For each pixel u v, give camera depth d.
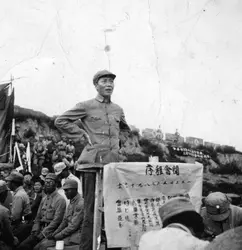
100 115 3.75
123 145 4.12
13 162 10.77
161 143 15.15
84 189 3.67
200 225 2.38
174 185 3.25
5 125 11.55
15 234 6.21
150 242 2.22
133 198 3.13
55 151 10.87
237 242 1.63
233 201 5.61
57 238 5.33
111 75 3.83
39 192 7.31
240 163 16.09
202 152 15.88
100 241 3.38
